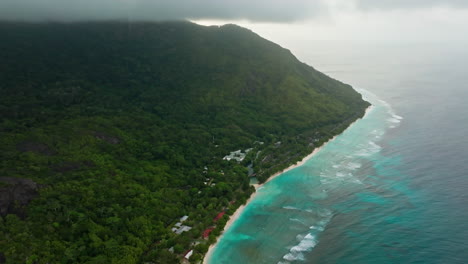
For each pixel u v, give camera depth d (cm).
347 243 13450
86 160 16462
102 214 13375
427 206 15688
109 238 12500
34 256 10788
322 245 13400
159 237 13212
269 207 16350
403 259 12488
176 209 14975
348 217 15212
